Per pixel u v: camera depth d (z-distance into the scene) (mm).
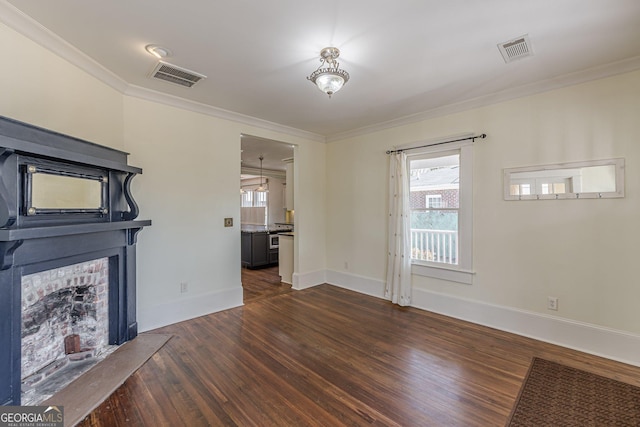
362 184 4547
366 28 1990
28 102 1970
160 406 1891
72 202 2100
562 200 2762
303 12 1824
